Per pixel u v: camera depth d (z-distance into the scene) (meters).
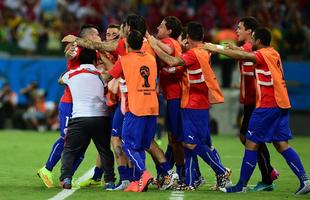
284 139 36.84
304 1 92.62
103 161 37.97
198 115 37.25
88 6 94.19
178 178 37.84
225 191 37.09
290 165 36.94
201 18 90.88
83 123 37.38
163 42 37.78
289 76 84.75
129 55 36.84
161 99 60.88
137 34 36.69
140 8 93.50
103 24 91.25
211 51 36.38
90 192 36.59
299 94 84.56
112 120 38.28
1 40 93.31
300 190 36.66
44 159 54.88
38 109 87.31
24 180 42.16
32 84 87.69
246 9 91.31
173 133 38.28
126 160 37.84
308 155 59.31
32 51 90.12
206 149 37.47
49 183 38.69
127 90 36.50
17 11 95.56
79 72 37.84
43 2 99.25
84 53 37.97
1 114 87.38
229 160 54.78
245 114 38.94
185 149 37.81
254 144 36.78
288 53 86.12
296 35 86.38
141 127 36.53
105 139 37.84
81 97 37.53
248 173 36.97
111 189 37.81
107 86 37.62
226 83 85.31
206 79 37.16
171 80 37.88
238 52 36.19
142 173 36.50
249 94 38.53
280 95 36.50
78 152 38.00
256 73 36.53
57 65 88.31
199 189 38.34
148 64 36.84
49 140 72.81
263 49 36.75
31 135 79.44
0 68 88.75
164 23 38.28
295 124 84.88
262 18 86.62
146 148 37.09
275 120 36.62
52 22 95.62
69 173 37.84
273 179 38.69
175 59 36.69
